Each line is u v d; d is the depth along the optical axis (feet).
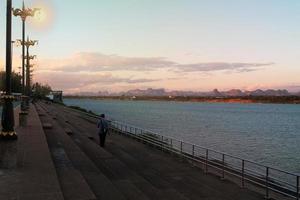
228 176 56.24
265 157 134.10
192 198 43.24
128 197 41.98
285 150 155.84
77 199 33.73
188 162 67.10
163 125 280.92
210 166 61.05
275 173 94.53
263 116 542.98
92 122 155.02
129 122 301.63
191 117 437.58
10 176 39.24
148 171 59.06
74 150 68.33
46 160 48.14
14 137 57.00
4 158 47.06
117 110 588.91
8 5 53.31
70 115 200.34
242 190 47.29
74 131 111.96
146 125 274.98
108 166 60.44
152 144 89.04
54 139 81.56
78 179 41.73
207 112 645.92
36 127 93.50
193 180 52.95
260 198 43.65
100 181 46.16
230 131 251.19
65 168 48.62
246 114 608.60
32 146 59.62
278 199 43.11
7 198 31.53
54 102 501.97
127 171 57.31
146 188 47.50
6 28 53.93
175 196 43.86
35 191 33.83
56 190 34.32
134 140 99.96
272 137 217.56
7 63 55.06
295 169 107.65
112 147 84.94
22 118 100.78
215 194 45.21
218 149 151.33
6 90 55.88
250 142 184.85
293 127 310.86
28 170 42.22
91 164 56.34
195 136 204.44
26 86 199.31
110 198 38.73
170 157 73.10
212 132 235.61
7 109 56.49
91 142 87.51
